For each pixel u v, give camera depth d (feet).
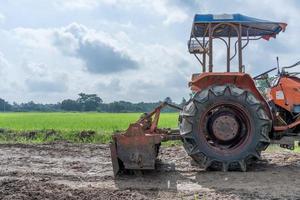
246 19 25.80
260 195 19.39
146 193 19.99
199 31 27.58
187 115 24.53
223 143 24.90
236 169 24.47
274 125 26.11
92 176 23.91
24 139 47.21
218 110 24.98
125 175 24.00
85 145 38.93
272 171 24.68
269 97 26.86
